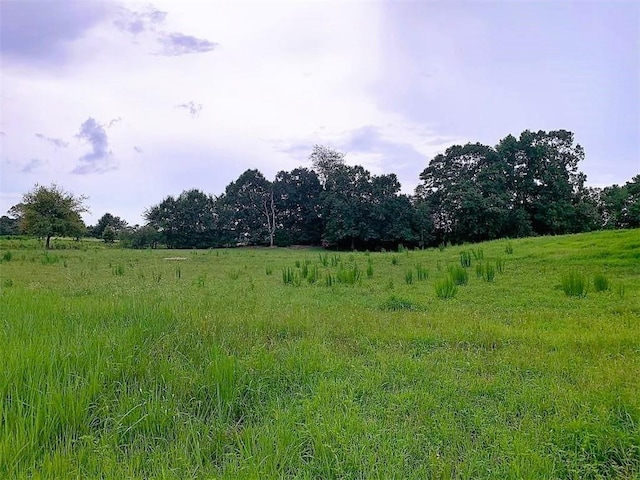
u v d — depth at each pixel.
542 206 46.25
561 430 3.25
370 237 47.88
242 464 2.79
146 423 3.35
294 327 6.42
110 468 2.67
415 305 8.73
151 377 4.10
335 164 55.59
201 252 34.06
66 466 2.67
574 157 48.88
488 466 2.86
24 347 4.25
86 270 16.14
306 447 3.15
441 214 49.22
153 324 5.82
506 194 45.53
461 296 9.91
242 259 24.53
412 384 4.34
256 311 7.43
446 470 2.78
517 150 47.41
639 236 18.61
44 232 36.25
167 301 7.92
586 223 46.41
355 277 12.70
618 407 3.57
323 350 5.25
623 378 4.13
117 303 7.21
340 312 7.76
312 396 3.95
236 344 5.30
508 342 5.77
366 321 6.95
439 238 49.50
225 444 3.23
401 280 13.30
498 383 4.27
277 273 15.90
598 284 10.27
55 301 7.56
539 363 4.79
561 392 3.91
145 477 2.72
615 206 47.22
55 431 3.13
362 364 4.88
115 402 3.62
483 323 6.79
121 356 4.36
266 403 3.85
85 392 3.53
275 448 3.05
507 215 44.66
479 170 47.81
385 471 2.73
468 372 4.65
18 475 2.52
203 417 3.62
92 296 8.66
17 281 12.28
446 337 6.02
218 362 4.26
